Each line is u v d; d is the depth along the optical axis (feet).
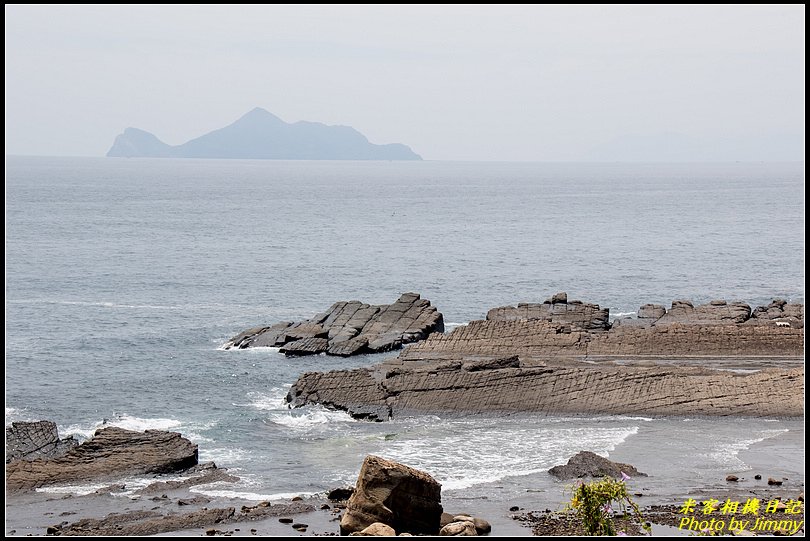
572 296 380.37
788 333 240.94
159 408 206.39
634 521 125.08
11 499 146.10
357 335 269.23
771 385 200.23
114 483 155.22
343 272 444.14
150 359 254.68
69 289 380.37
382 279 424.05
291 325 280.92
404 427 191.01
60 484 153.58
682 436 180.45
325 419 197.06
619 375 204.54
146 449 164.86
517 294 386.32
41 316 318.86
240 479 157.58
